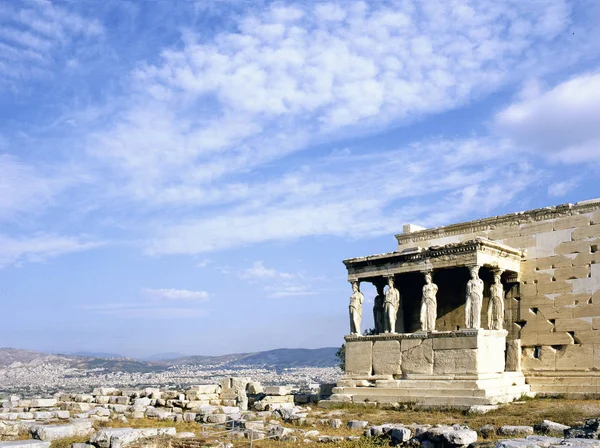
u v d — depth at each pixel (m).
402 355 35.25
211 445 23.42
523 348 35.22
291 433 25.73
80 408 37.94
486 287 36.44
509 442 17.92
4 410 37.16
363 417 29.88
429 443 21.31
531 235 35.84
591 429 20.05
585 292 33.34
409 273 37.19
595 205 33.66
